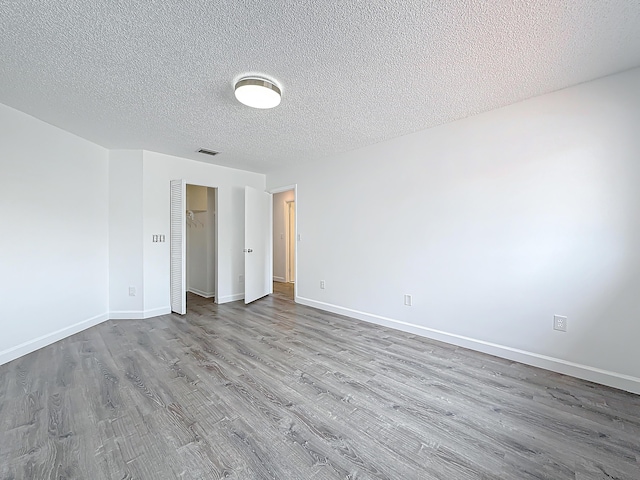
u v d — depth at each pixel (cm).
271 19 154
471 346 281
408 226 331
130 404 185
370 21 156
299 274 472
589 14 151
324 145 367
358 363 249
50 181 297
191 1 141
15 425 164
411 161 326
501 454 145
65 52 180
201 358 257
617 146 210
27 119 272
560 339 233
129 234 381
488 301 271
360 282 381
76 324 327
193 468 134
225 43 174
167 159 409
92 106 256
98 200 362
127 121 289
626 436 158
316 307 442
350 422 169
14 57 185
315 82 218
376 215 362
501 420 172
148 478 129
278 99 229
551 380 220
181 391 201
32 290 277
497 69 203
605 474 133
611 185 212
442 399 194
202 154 406
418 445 151
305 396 196
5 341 251
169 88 226
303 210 463
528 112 247
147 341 300
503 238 262
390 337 315
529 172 247
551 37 169
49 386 207
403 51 182
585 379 221
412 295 328
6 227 255
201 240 553
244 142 354
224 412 178
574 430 163
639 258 202
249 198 475
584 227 223
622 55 187
